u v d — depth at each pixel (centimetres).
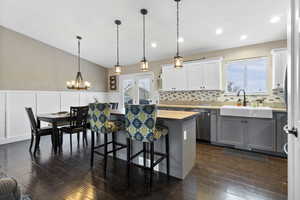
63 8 314
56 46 486
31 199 178
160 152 246
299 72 102
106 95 652
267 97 362
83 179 223
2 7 322
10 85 410
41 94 462
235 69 406
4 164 270
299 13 100
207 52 438
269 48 360
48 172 242
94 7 301
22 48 428
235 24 309
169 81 469
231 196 183
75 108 352
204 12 281
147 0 268
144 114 199
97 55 532
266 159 284
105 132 242
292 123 116
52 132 345
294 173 115
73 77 537
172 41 397
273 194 185
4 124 400
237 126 335
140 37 394
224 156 298
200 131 389
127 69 598
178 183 212
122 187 204
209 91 437
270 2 246
